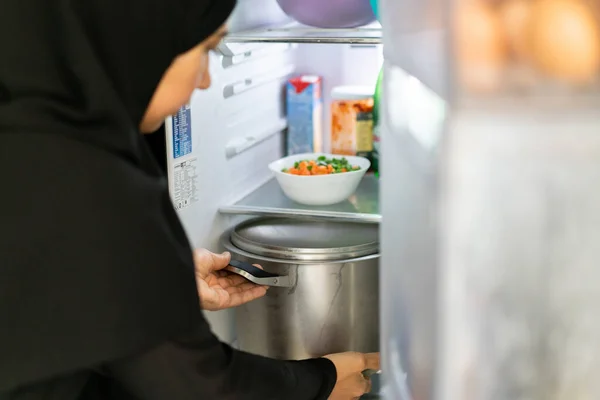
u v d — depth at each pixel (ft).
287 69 5.35
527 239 1.73
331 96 5.30
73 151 2.27
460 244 1.74
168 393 2.44
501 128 1.66
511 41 1.65
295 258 4.00
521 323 1.79
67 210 2.23
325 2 3.98
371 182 5.04
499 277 1.76
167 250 2.32
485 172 1.69
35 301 2.22
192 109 4.10
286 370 2.82
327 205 4.58
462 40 1.65
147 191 2.34
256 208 4.49
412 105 2.10
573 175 1.68
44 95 2.32
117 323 2.21
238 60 4.57
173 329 2.30
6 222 2.23
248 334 4.25
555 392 1.83
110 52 2.36
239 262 3.85
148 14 2.38
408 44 2.12
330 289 4.00
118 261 2.23
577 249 1.72
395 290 2.47
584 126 1.65
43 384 2.47
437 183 1.78
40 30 2.33
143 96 2.46
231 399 2.54
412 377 2.21
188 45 2.47
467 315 1.79
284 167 4.81
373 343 4.13
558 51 1.64
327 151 5.57
